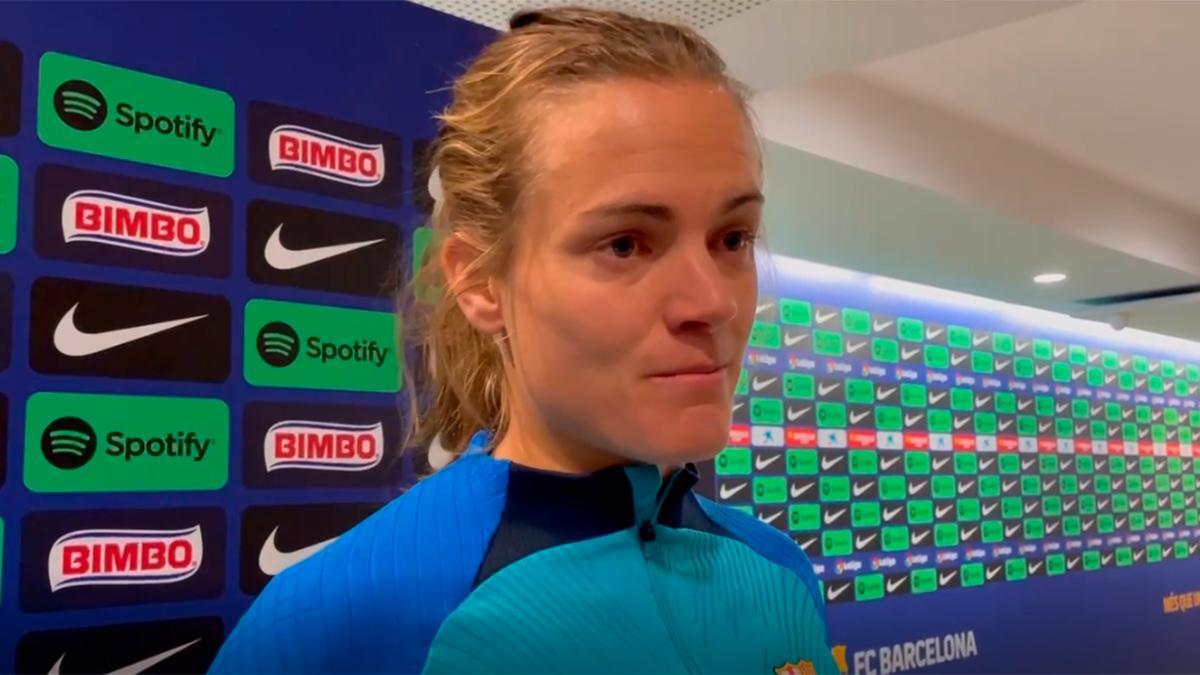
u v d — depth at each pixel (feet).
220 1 3.76
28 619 3.18
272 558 3.73
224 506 3.62
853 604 8.25
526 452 1.92
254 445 3.71
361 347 4.02
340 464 3.92
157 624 3.44
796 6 4.71
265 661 1.64
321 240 3.94
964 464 9.53
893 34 5.06
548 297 1.63
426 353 2.48
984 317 10.14
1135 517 11.59
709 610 1.85
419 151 4.27
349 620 1.64
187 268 3.59
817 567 8.02
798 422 8.11
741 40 5.08
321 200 3.95
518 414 1.94
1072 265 8.92
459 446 2.29
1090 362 11.35
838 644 8.06
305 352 3.86
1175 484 12.34
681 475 1.98
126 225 3.46
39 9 3.34
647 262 1.60
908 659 8.59
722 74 1.82
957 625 9.11
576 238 1.59
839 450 8.38
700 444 1.58
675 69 1.69
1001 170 7.42
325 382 3.91
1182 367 12.83
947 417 9.46
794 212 7.23
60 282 3.31
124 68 3.50
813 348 8.36
